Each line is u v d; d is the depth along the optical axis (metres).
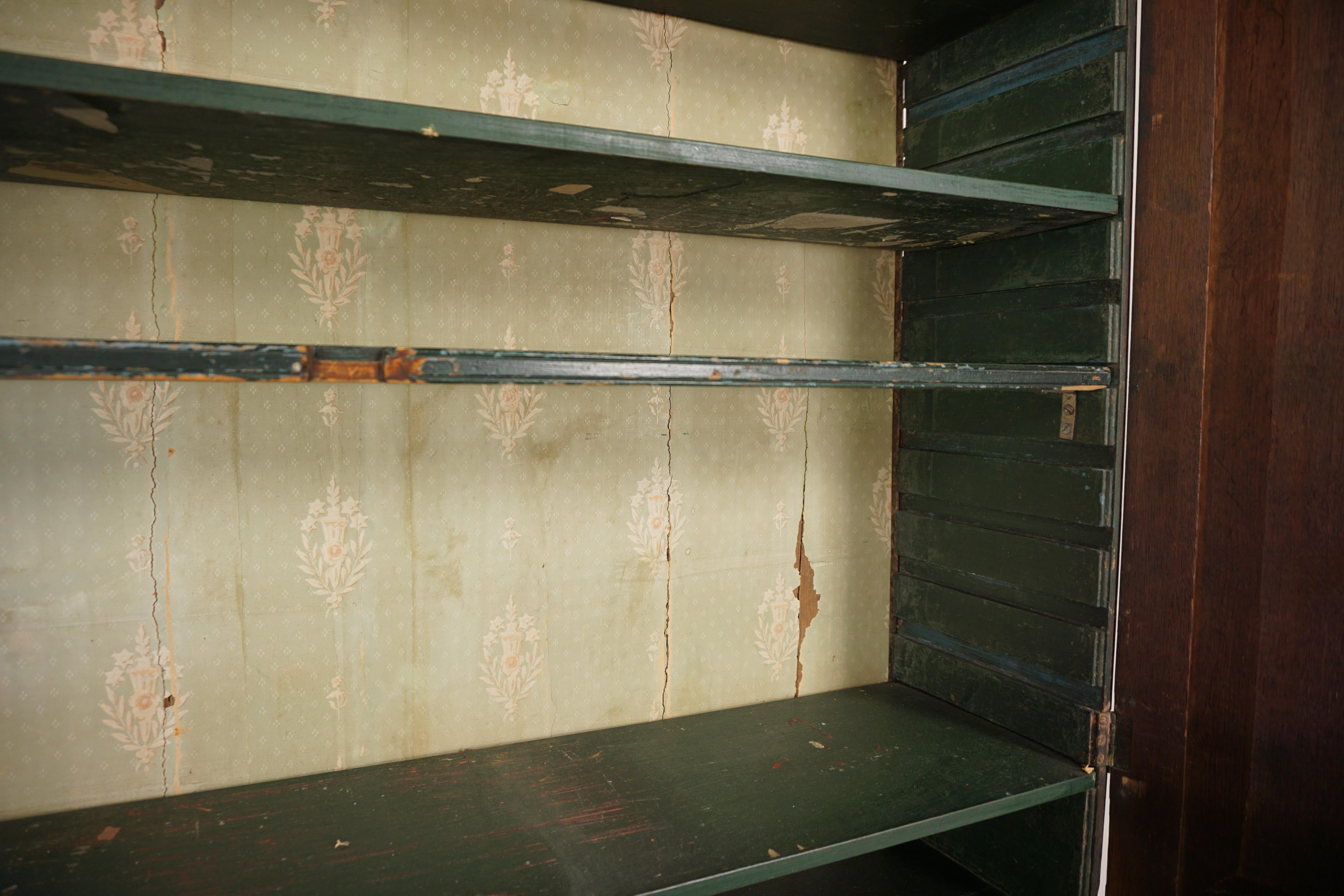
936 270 2.02
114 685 1.50
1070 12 1.66
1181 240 1.54
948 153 1.96
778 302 1.98
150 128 1.06
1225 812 1.70
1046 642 1.78
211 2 1.44
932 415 2.05
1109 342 1.63
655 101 1.79
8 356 0.95
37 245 1.38
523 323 1.72
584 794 1.58
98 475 1.45
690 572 1.94
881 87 2.06
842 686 2.15
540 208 1.56
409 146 1.14
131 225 1.43
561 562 1.80
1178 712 1.58
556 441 1.78
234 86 0.98
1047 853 1.77
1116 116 1.60
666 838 1.43
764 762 1.72
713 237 1.89
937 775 1.67
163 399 1.48
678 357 1.31
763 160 1.27
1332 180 1.52
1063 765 1.71
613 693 1.88
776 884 1.95
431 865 1.34
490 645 1.76
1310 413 1.57
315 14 1.51
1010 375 1.57
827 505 2.09
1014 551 1.84
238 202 1.49
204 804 1.52
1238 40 1.59
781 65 1.93
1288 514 1.60
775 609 2.05
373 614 1.66
